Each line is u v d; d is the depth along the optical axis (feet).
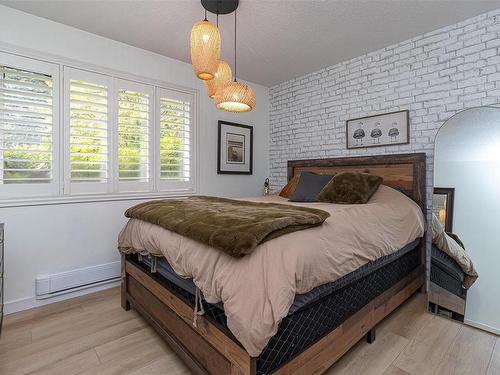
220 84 6.27
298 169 11.89
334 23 7.79
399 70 9.02
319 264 4.12
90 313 7.05
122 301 7.31
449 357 5.31
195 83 10.93
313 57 10.09
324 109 11.23
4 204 7.04
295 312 4.09
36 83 7.52
